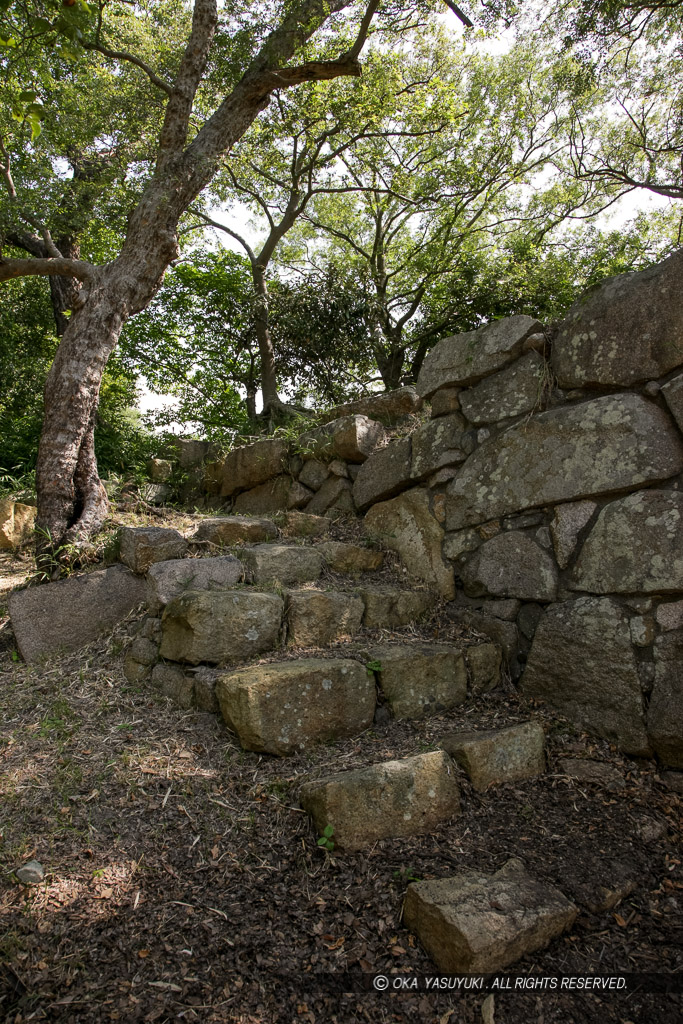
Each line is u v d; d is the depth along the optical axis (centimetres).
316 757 280
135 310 519
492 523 365
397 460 439
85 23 325
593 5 650
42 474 445
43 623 370
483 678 337
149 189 530
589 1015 188
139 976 197
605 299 328
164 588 357
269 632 332
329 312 1143
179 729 297
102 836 245
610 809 262
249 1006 190
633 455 304
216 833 247
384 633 356
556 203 1473
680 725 269
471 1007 189
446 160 1275
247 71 585
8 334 1222
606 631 299
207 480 671
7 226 602
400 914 218
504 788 272
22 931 210
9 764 279
